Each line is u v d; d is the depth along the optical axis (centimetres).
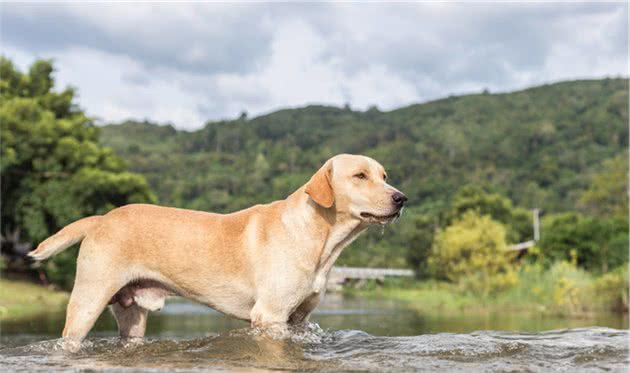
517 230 6234
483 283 2181
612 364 385
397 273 4075
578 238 2698
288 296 465
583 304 1698
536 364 382
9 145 2817
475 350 418
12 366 378
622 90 16525
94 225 482
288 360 389
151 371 349
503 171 11562
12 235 3038
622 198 6378
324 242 478
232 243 475
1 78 3341
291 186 10844
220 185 10831
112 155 3503
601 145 12988
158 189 10812
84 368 364
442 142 14350
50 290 2375
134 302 499
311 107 19950
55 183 2884
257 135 16525
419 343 441
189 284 480
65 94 3491
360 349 423
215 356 402
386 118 18475
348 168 477
